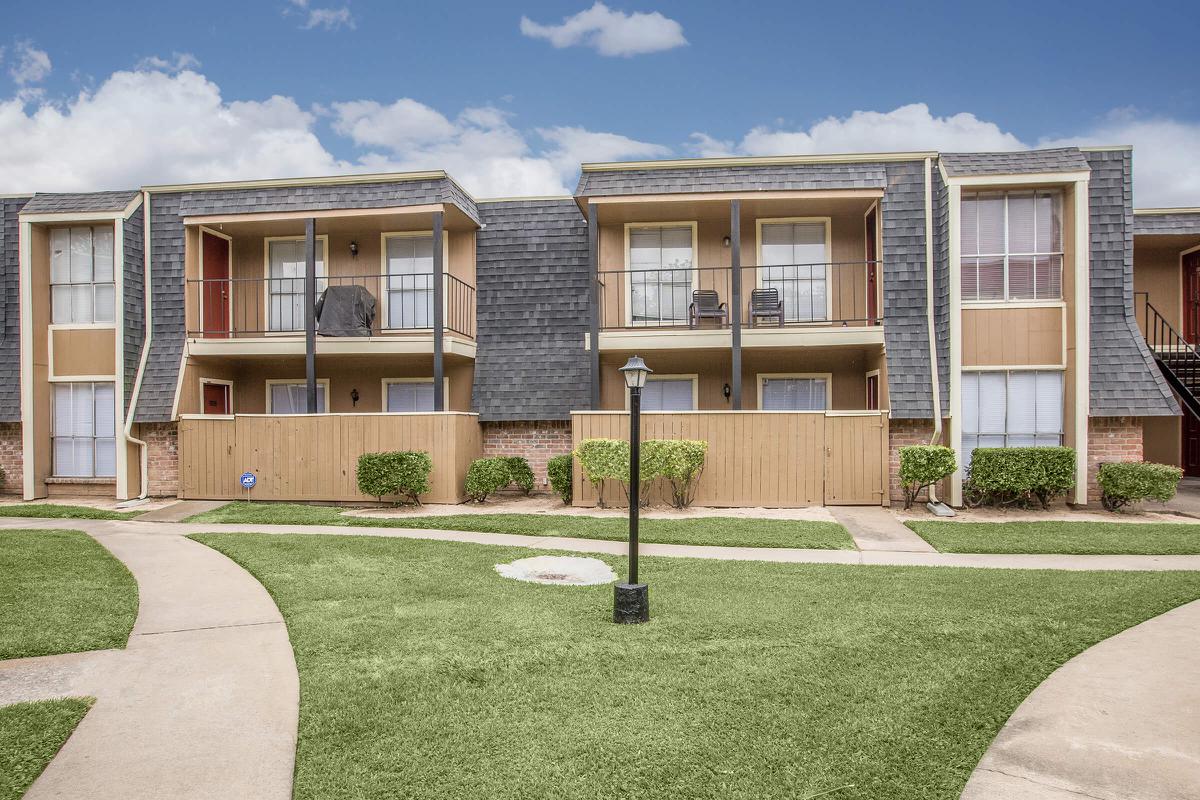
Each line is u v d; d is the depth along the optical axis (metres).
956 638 5.60
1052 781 3.61
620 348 13.70
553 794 3.51
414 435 13.20
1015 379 12.59
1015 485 11.60
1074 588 7.11
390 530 10.88
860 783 3.59
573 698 4.56
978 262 12.73
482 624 6.02
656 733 4.09
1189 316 15.66
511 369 14.73
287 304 15.55
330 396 15.62
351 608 6.53
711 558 8.81
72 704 4.50
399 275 14.40
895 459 12.98
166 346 14.38
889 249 13.22
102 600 6.79
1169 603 6.57
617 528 10.59
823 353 14.31
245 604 6.73
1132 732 4.11
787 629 5.84
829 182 13.14
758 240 14.61
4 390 14.34
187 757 3.90
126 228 14.17
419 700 4.55
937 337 12.91
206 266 14.96
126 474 13.98
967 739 4.02
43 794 3.54
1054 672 4.98
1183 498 13.49
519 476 13.84
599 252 14.98
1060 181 12.24
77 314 14.48
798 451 12.48
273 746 4.03
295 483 13.45
